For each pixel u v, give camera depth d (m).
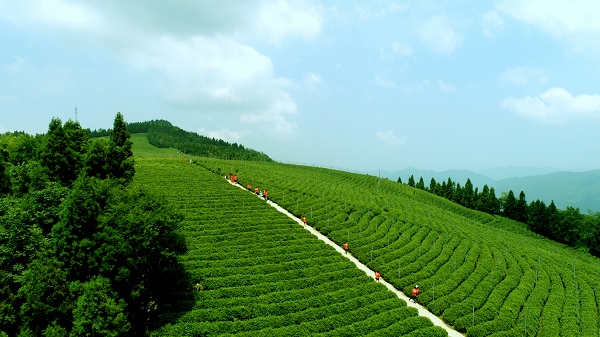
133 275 33.00
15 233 32.44
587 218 116.00
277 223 63.12
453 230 71.75
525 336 39.94
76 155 48.78
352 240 59.00
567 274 58.38
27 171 45.47
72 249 30.98
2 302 28.86
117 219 32.97
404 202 92.25
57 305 28.89
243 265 47.66
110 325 28.47
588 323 44.03
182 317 35.62
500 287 49.97
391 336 37.22
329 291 44.22
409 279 48.69
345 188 98.50
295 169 123.25
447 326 41.62
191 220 59.44
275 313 38.84
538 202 120.38
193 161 109.50
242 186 86.69
